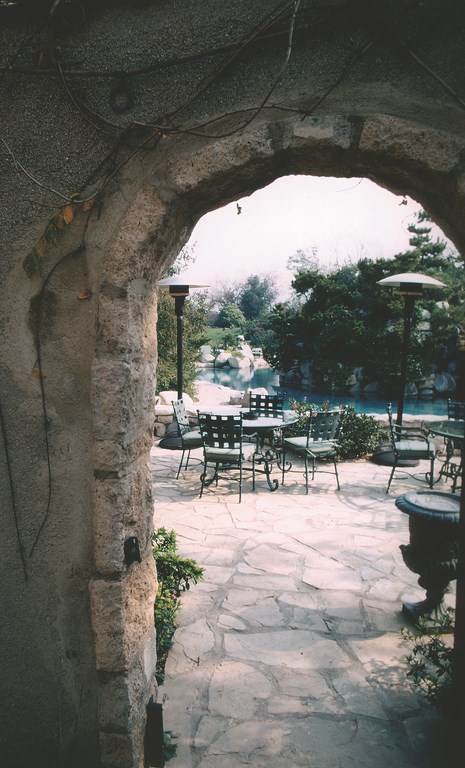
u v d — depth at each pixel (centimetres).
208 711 261
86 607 214
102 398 200
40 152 200
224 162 189
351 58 174
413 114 181
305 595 368
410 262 1966
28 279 205
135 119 194
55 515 212
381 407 1689
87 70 194
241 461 557
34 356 207
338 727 250
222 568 407
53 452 210
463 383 1870
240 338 3341
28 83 197
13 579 218
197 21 186
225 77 188
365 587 379
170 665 296
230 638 320
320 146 187
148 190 193
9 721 225
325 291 2016
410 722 253
